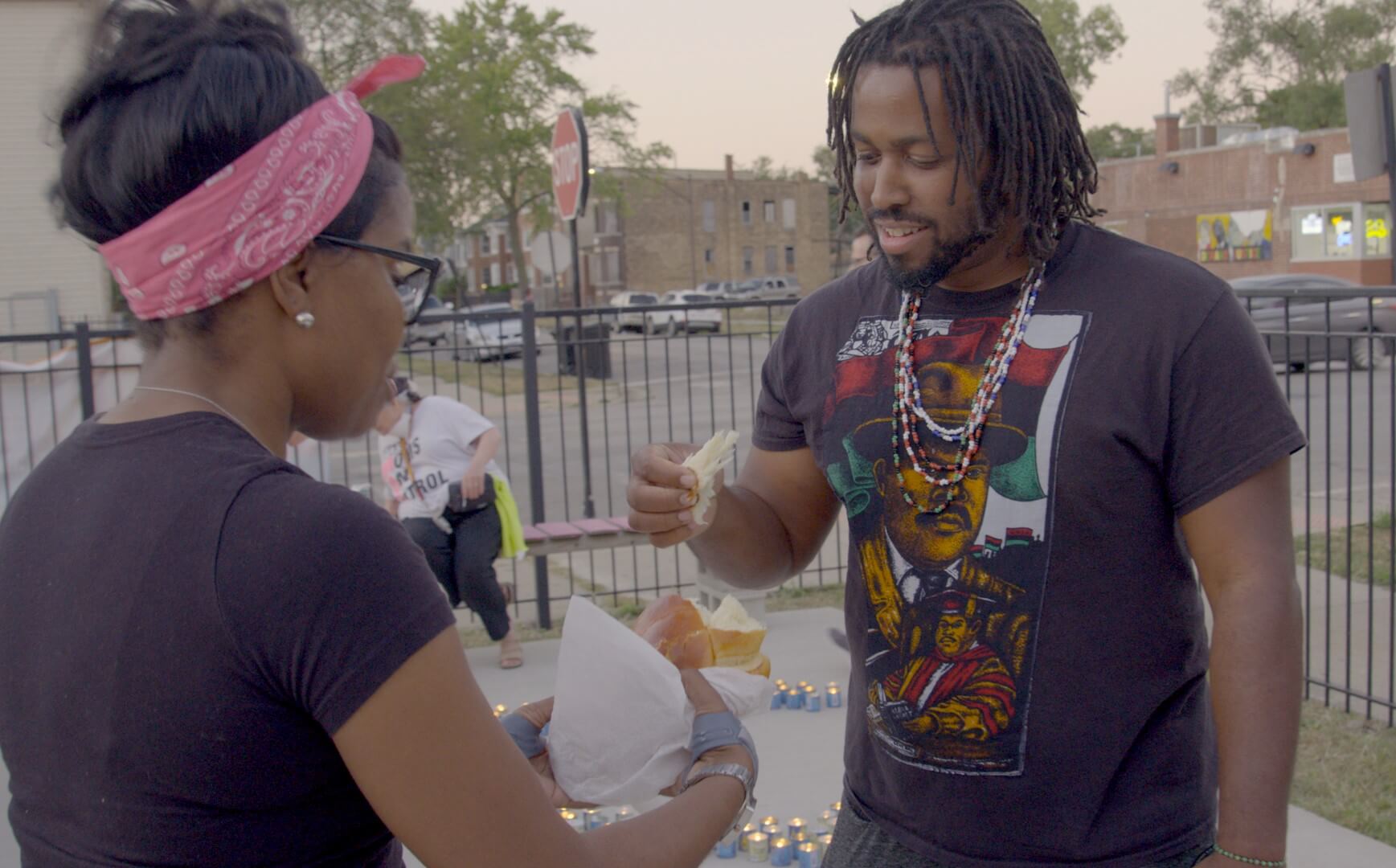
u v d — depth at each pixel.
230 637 0.98
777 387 1.90
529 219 43.03
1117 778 1.55
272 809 1.02
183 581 0.99
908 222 1.55
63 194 1.08
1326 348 4.39
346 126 1.09
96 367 6.16
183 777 1.00
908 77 1.50
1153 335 1.49
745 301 5.91
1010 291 1.60
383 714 0.99
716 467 1.67
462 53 38.50
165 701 0.99
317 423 1.18
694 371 20.12
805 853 3.35
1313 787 3.83
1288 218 35.03
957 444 1.58
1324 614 5.60
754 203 69.12
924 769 1.62
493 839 1.03
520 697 4.95
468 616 6.41
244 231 1.04
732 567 1.86
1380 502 7.91
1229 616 1.47
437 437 5.10
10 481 6.20
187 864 1.01
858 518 1.70
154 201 1.03
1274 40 50.00
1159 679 1.56
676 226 67.31
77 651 1.02
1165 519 1.56
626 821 1.19
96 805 1.02
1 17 21.11
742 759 1.32
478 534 5.15
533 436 6.05
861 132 1.55
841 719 4.57
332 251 1.10
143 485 1.04
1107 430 1.49
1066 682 1.53
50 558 1.06
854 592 1.75
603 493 9.53
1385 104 5.56
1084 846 1.54
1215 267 37.38
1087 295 1.54
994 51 1.48
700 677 1.41
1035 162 1.52
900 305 1.70
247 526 1.00
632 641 1.37
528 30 39.28
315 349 1.12
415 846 1.02
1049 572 1.52
